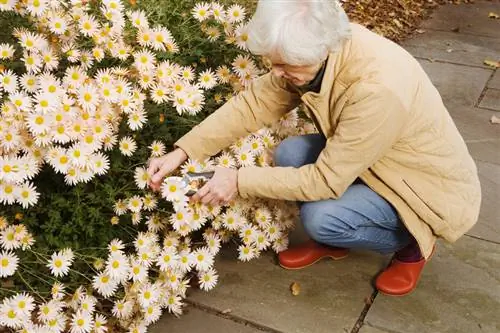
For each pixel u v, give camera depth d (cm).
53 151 199
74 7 220
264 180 204
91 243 218
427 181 209
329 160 197
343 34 181
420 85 198
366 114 186
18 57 217
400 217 214
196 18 248
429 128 202
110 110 210
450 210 210
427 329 222
